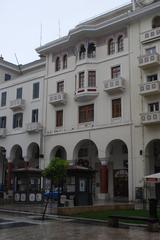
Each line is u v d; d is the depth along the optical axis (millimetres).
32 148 42938
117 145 36844
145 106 32000
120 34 35781
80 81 37375
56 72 41250
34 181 28766
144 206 25703
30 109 43438
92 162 38188
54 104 40000
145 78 32625
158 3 32219
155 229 13625
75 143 37000
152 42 32875
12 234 12453
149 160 31906
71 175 23844
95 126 35469
